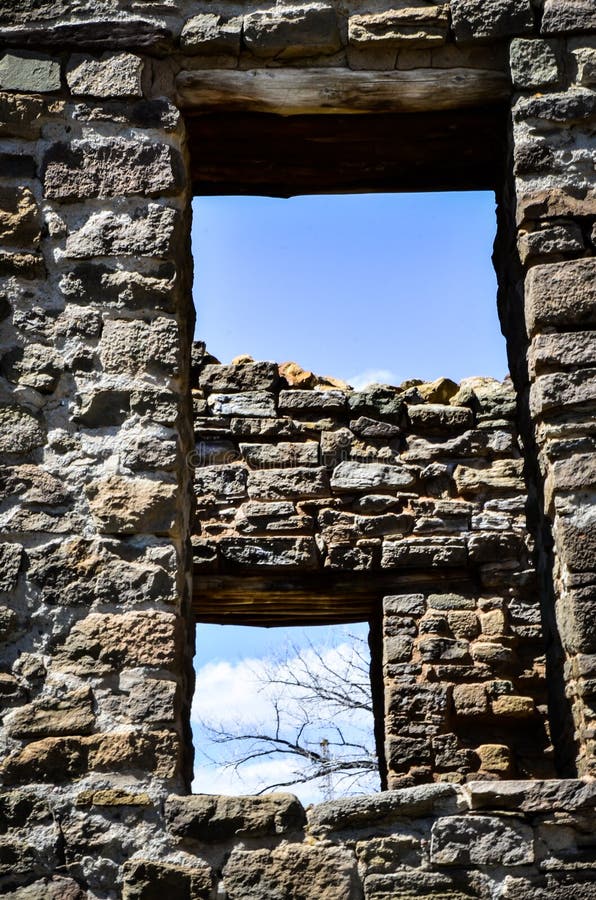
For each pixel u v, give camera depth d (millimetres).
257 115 5922
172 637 5078
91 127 5691
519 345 5824
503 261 6203
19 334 5441
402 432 9617
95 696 5004
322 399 9641
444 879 4703
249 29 5797
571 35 5785
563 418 5332
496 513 9422
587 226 5562
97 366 5414
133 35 5781
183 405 5523
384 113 5914
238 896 4707
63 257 5535
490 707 8992
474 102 5863
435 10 5855
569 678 5191
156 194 5613
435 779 8852
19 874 4770
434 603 9273
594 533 5176
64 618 5102
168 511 5238
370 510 9438
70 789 4871
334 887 4699
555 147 5648
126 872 4742
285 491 9453
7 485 5258
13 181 5621
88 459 5305
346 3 5891
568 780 4801
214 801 4832
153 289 5496
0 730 4953
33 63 5746
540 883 4691
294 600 9539
